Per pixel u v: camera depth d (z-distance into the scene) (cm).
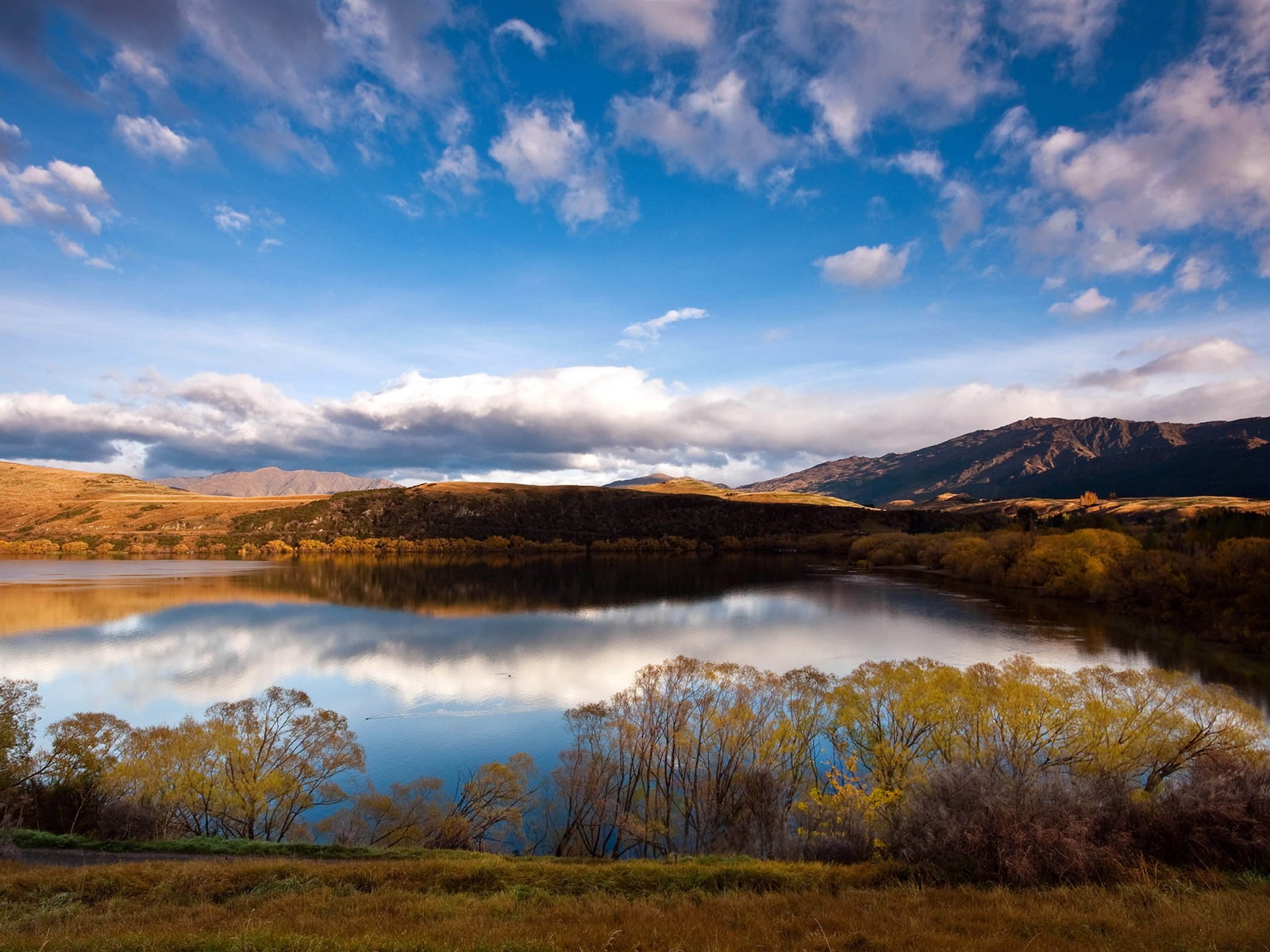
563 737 4925
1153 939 1162
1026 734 3459
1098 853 1667
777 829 3064
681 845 3191
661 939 1238
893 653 7144
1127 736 3341
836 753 4150
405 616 9819
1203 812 1747
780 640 8000
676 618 9675
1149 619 8419
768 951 1167
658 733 3916
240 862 2169
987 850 1745
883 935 1209
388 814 3256
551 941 1207
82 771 3173
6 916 1555
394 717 5372
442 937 1255
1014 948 1130
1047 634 7838
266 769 3347
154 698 5869
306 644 7956
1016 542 12369
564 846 3309
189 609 10219
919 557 16088
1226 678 5728
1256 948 1101
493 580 14188
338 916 1496
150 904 1711
